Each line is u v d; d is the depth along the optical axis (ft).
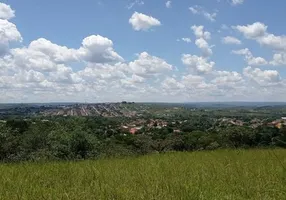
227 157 52.03
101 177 33.45
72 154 89.92
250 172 34.40
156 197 23.12
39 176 35.96
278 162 42.47
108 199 23.77
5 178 34.63
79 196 24.09
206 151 71.51
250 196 24.36
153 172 36.47
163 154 66.44
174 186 26.30
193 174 33.88
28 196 24.73
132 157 62.85
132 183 29.04
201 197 23.35
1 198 24.45
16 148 92.99
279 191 24.97
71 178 34.09
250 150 67.67
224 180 30.30
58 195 24.58
